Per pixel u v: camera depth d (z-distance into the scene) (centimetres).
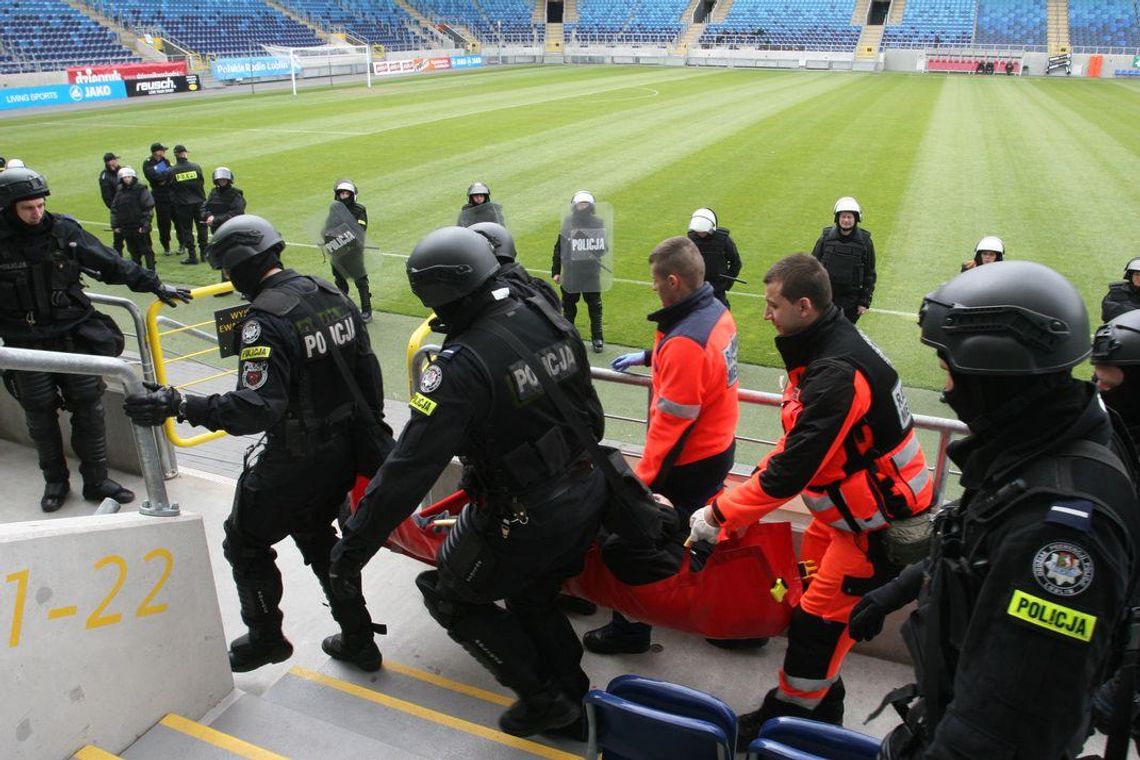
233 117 2700
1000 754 127
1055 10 4953
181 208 1202
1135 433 206
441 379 224
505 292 241
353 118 2641
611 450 264
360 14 5094
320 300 288
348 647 321
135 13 3991
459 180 1675
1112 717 144
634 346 841
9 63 3231
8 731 215
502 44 5562
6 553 208
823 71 4659
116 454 497
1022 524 129
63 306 431
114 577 239
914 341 840
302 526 303
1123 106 2959
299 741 267
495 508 244
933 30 4966
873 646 323
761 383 746
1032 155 1925
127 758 247
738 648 331
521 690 264
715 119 2562
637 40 5541
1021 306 133
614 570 280
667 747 212
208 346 863
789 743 206
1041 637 124
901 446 240
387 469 225
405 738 276
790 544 275
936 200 1476
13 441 537
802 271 241
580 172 1745
